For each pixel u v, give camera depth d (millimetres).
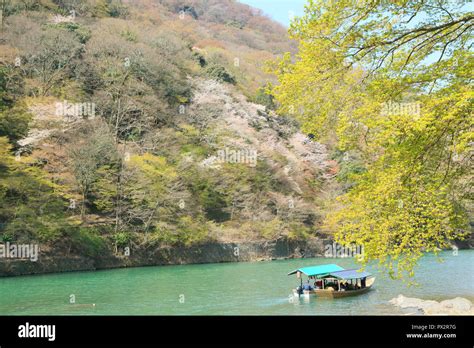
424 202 11719
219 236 55281
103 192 47562
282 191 67438
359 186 12375
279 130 81188
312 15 12008
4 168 43312
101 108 58844
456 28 12312
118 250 46750
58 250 41625
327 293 27234
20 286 31609
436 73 11875
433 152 12273
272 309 23938
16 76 56062
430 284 30906
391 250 11789
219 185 60531
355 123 12352
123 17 93438
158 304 25281
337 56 11891
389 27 11922
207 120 70562
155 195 48938
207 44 107125
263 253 57406
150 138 58625
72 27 68188
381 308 23641
